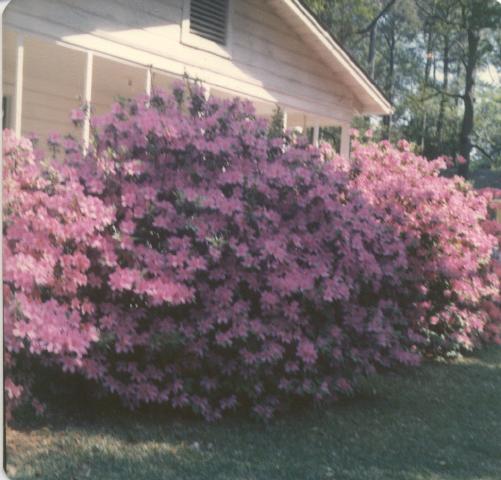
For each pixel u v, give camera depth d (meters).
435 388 4.20
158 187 3.69
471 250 4.56
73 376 3.68
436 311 4.59
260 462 3.20
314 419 3.80
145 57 6.25
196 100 4.09
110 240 3.48
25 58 6.01
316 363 3.83
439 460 3.29
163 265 3.46
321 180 3.95
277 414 3.83
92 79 6.88
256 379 3.65
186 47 6.61
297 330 3.64
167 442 3.41
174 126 3.72
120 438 3.43
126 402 3.59
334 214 3.84
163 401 3.72
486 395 4.04
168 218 3.55
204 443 3.41
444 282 4.49
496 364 4.61
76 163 3.77
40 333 3.20
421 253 4.39
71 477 3.01
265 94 7.14
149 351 3.51
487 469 3.14
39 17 5.36
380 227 4.00
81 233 3.36
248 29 7.12
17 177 3.48
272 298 3.55
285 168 3.80
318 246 3.79
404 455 3.29
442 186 4.52
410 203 4.38
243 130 3.89
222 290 3.55
